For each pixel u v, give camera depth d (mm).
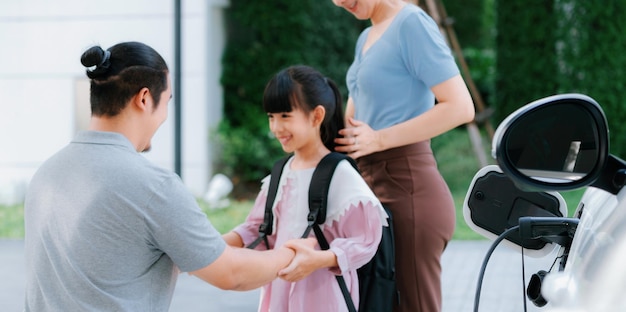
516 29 11961
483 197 2488
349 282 2988
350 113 3672
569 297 1688
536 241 2422
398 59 3287
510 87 12086
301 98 3072
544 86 11828
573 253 1837
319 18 11562
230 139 10914
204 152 10844
